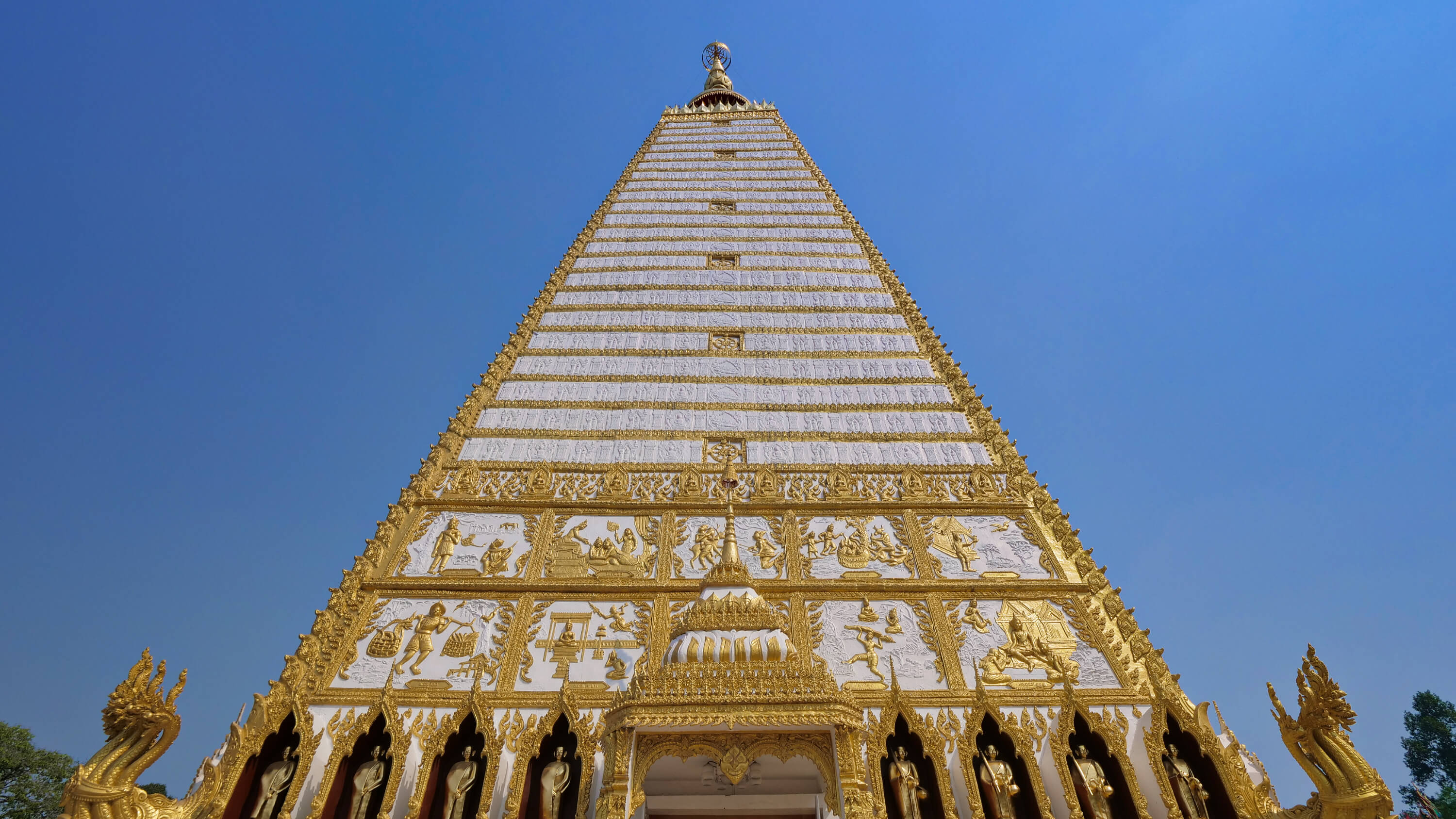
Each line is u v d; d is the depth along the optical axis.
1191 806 10.92
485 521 15.45
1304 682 10.48
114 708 10.26
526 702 12.23
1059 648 13.27
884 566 14.70
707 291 22.36
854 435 17.66
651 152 33.06
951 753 11.69
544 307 21.69
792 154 32.56
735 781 9.69
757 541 15.17
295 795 10.93
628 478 16.45
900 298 22.09
